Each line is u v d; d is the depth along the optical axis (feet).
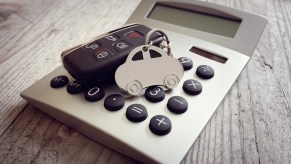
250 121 0.76
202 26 0.98
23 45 1.01
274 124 0.76
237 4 1.27
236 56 0.87
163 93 0.72
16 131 0.73
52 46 1.01
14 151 0.68
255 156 0.68
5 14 1.17
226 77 0.80
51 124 0.74
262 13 1.21
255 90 0.85
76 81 0.75
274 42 1.04
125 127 0.66
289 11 1.23
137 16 1.04
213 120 0.76
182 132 0.65
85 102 0.71
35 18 1.15
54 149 0.69
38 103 0.74
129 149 0.63
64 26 1.11
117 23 1.13
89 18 1.16
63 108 0.70
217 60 0.87
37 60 0.94
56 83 0.75
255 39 0.92
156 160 0.60
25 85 0.85
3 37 1.05
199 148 0.69
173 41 0.91
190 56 0.86
